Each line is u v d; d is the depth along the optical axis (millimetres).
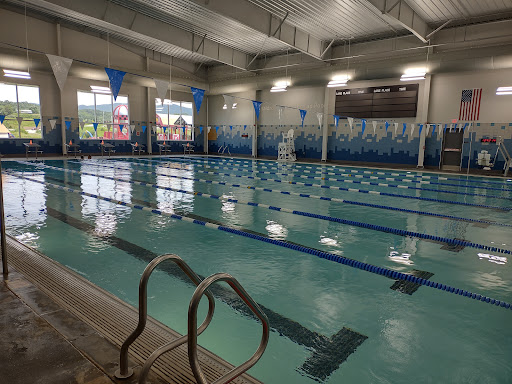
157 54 12836
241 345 1578
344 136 11758
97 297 1801
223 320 1794
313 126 12484
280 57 12469
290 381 1345
